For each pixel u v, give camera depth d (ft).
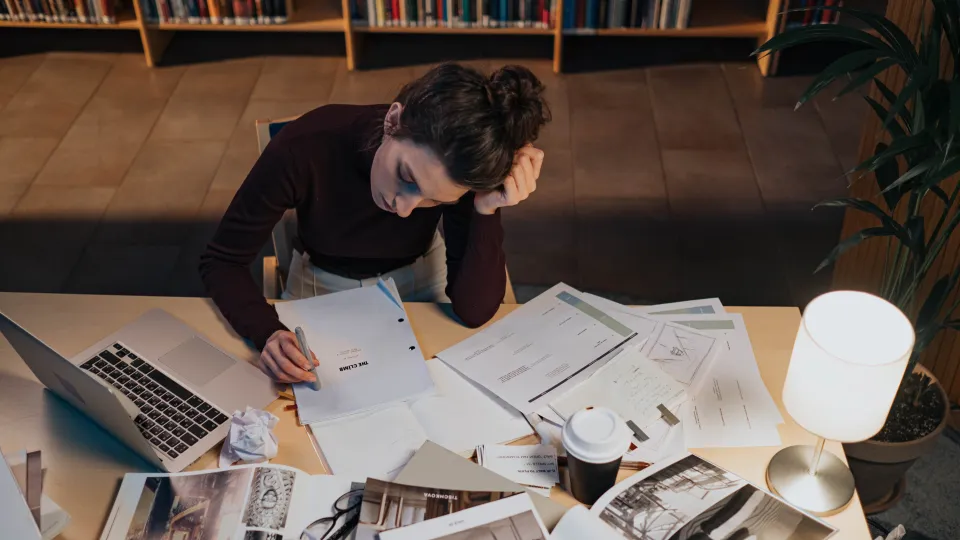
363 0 12.20
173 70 12.69
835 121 11.56
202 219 10.12
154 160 10.96
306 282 6.20
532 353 4.99
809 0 11.99
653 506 4.04
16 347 4.47
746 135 11.37
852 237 5.49
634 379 4.79
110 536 3.99
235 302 5.18
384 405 4.67
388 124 4.64
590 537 3.91
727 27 12.35
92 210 10.19
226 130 11.50
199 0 12.31
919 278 5.88
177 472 4.29
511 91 4.31
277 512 4.09
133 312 5.29
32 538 3.51
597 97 12.12
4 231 9.90
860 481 6.61
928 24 6.60
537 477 4.33
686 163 10.91
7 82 12.41
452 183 4.47
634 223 10.04
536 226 9.99
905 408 6.42
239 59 12.95
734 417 4.64
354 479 4.25
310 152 5.26
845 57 5.18
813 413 4.06
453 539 3.88
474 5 12.16
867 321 4.32
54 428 4.53
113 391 3.92
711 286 9.27
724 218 10.10
